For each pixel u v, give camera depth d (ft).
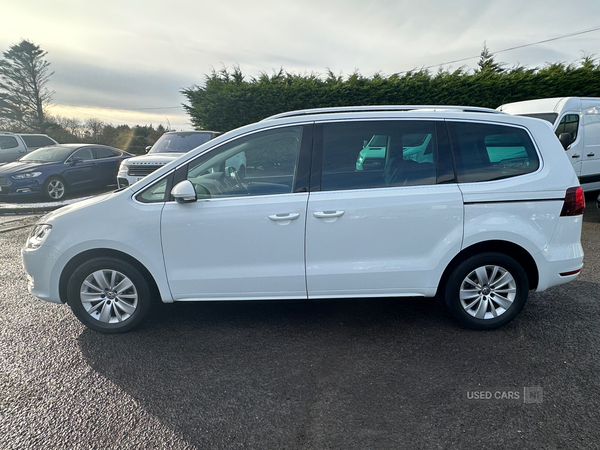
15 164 36.65
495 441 7.29
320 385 9.10
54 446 7.39
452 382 9.07
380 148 10.93
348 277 10.86
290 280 10.94
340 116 11.10
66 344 11.07
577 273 11.02
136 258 10.98
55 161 36.91
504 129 10.97
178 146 32.53
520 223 10.62
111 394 8.89
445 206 10.54
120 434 7.67
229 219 10.71
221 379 9.40
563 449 7.06
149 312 11.66
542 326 11.53
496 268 11.07
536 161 10.84
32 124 136.15
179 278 11.07
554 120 27.73
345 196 10.64
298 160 10.93
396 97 51.80
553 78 53.93
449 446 7.21
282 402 8.55
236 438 7.54
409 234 10.68
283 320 12.34
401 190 10.67
